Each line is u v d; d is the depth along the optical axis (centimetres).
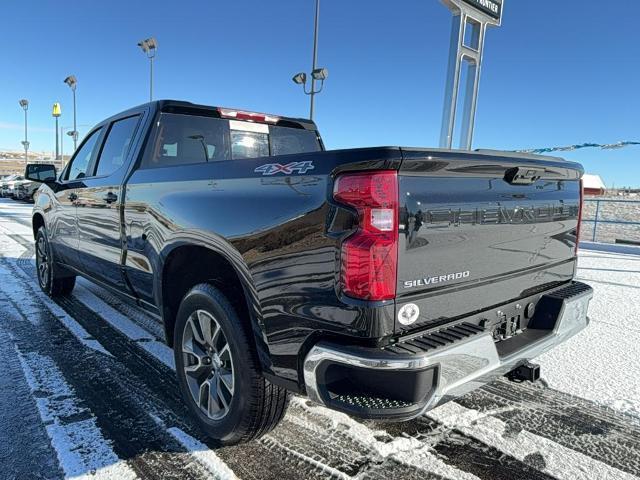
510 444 256
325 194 190
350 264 182
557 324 261
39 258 569
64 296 555
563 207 286
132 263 330
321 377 192
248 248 221
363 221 180
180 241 266
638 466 238
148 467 233
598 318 486
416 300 193
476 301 225
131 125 371
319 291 192
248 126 393
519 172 234
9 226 1307
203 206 251
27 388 316
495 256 232
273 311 210
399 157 179
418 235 191
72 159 483
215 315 244
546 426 274
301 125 434
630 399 307
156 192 295
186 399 272
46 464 234
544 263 274
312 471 231
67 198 448
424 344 190
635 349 395
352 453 247
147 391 314
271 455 244
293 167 206
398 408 179
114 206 346
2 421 273
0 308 505
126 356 375
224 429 242
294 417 283
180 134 351
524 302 261
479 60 706
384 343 186
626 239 1225
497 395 313
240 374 231
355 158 182
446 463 238
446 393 191
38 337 416
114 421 276
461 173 206
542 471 233
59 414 282
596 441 260
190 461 239
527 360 242
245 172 231
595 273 750
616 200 1125
